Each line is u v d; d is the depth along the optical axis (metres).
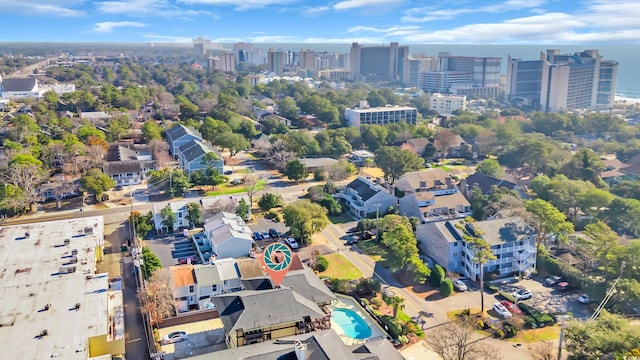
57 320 75.56
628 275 90.56
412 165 168.62
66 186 152.62
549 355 71.94
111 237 123.00
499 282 101.94
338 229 130.25
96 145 181.12
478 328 83.88
